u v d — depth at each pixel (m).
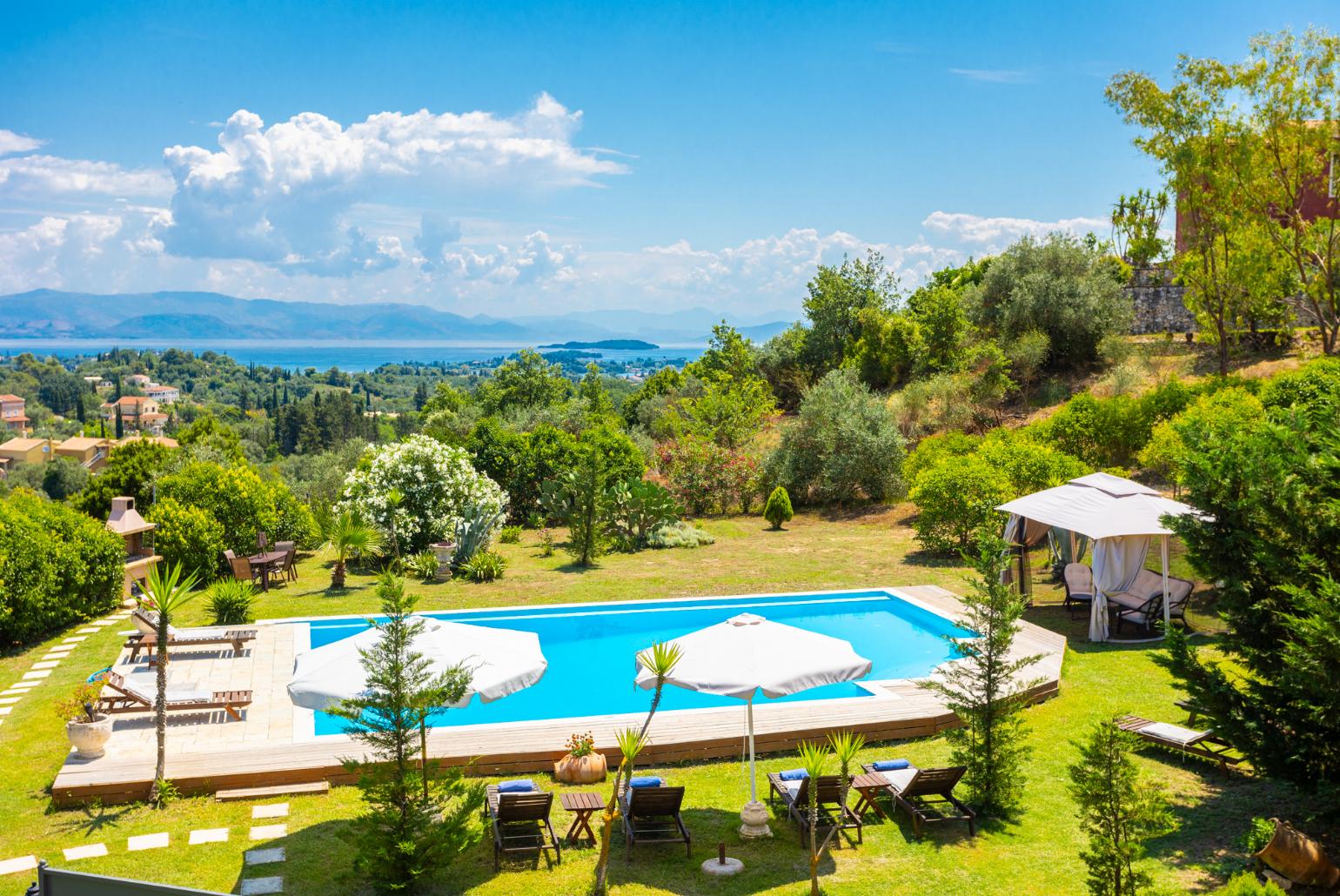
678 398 43.44
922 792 9.51
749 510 31.27
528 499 30.69
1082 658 14.84
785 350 49.22
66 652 15.20
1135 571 16.38
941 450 28.33
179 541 20.03
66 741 11.44
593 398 67.31
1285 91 28.44
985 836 9.12
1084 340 36.44
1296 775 8.58
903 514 27.94
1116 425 25.69
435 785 8.31
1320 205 32.78
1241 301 30.56
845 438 29.66
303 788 10.16
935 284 53.59
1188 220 31.66
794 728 11.53
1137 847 6.93
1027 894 7.93
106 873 8.22
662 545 24.72
